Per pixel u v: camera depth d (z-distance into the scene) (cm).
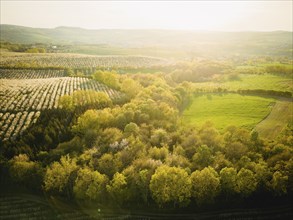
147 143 9075
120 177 7244
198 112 13788
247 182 7544
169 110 11700
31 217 7050
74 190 7344
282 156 8675
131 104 11781
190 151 8944
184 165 8194
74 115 10781
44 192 7719
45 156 8562
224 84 19050
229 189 7688
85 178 7356
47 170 7662
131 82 15112
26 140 9100
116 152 8531
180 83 19450
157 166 7838
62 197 7625
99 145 9000
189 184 7294
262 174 7869
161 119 11069
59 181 7519
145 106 11325
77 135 9681
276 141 10050
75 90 14325
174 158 8300
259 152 9144
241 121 12550
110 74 16475
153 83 16712
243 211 7531
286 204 7831
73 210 7300
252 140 9725
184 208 7506
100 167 7912
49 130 9612
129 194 7325
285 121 12600
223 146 9238
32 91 13450
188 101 15550
